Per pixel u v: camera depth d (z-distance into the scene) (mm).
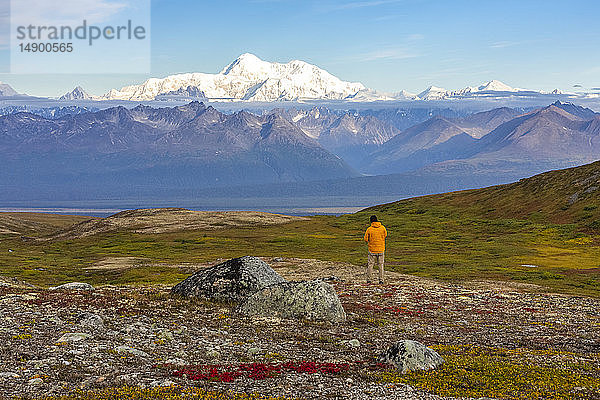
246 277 36906
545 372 20312
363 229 134875
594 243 89438
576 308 40031
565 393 17688
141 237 135750
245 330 28328
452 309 38938
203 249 104188
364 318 34031
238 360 21703
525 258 78312
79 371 18328
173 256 93875
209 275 37875
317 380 18969
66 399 15227
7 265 83125
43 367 18391
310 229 141000
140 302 33281
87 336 23281
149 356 21344
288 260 74625
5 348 20359
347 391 17719
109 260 90188
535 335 29812
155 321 28734
